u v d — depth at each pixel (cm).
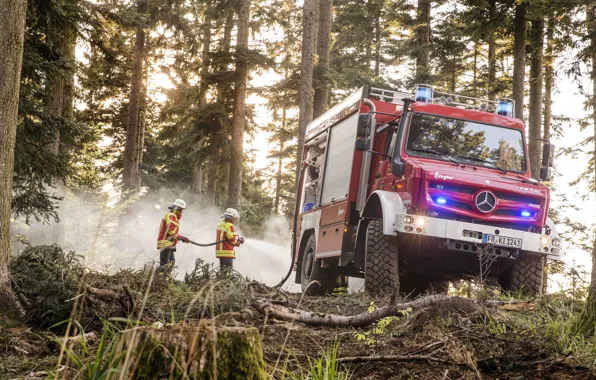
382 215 973
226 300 644
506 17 1959
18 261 686
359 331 593
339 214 1130
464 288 978
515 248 918
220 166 2875
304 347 534
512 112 1087
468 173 951
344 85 2477
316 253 1232
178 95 2891
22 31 688
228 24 3369
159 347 313
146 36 2644
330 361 433
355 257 1038
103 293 604
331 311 730
